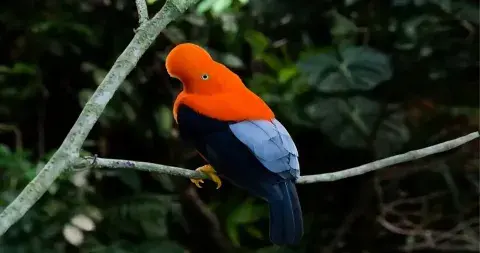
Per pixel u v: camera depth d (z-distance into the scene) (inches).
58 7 453.1
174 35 462.0
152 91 472.1
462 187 504.4
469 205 503.2
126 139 473.7
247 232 517.7
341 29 494.0
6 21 448.8
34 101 458.6
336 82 451.5
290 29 497.4
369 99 473.7
